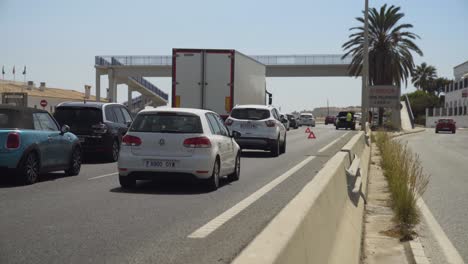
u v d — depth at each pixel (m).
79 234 7.91
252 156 23.16
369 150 25.31
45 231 8.06
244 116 23.05
